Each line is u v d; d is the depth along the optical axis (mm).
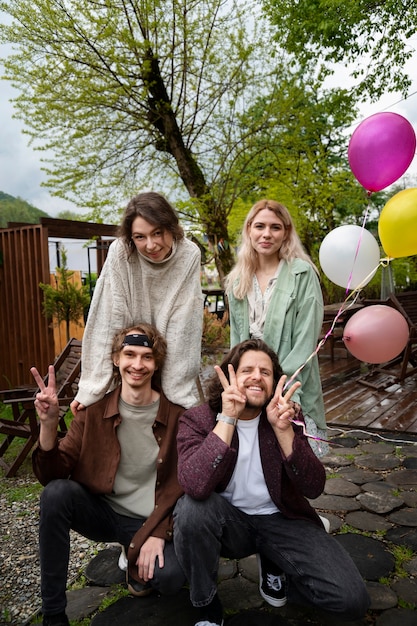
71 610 2115
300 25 7418
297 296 2260
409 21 7098
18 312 6629
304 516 1974
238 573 2334
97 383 2139
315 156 9781
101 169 9086
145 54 8148
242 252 2457
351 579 1751
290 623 1958
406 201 2219
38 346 6445
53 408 1889
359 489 3170
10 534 2867
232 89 8984
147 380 2082
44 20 7625
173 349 2174
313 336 2221
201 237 9656
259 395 1902
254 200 10438
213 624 1908
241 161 9398
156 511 2021
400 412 4738
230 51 8734
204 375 6684
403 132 2291
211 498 1880
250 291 2424
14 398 4094
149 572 1922
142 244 2094
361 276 2436
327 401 5293
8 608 2188
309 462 1852
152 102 8820
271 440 1941
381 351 2498
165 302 2223
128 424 2119
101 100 8219
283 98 8867
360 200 10672
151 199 2072
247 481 1951
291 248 2357
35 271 6375
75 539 2754
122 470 2137
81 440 2094
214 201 9336
